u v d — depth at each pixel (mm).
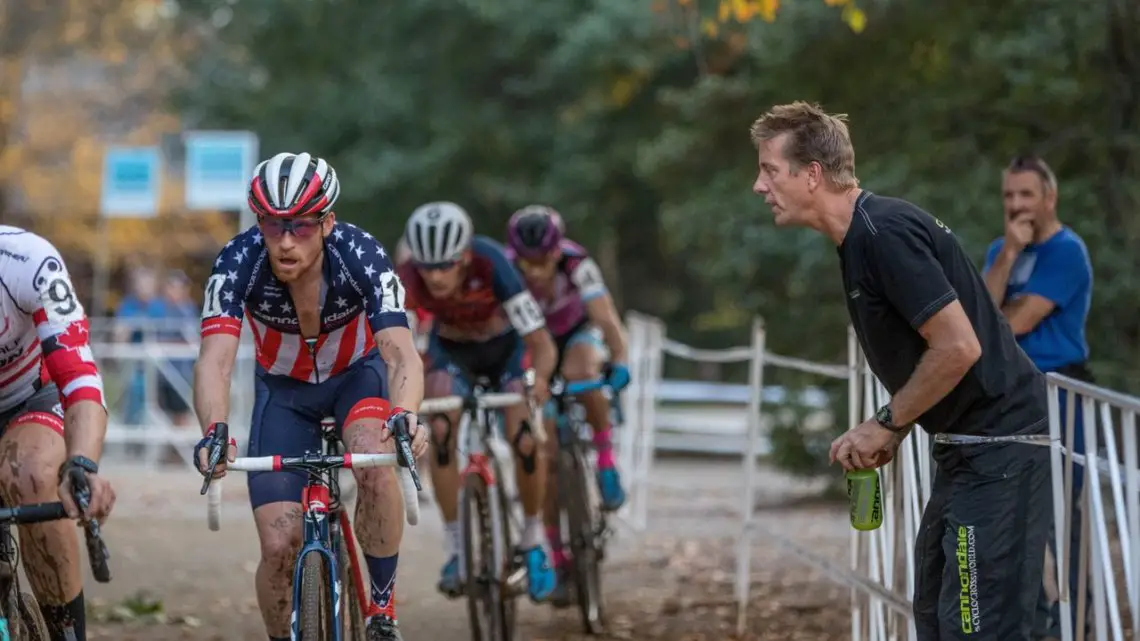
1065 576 8203
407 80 45469
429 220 12359
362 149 45562
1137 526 7250
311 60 48531
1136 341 19391
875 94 23359
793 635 13758
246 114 49781
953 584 7934
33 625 8375
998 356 7906
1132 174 19359
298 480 9102
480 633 12055
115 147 49812
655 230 49438
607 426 15289
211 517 8086
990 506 7848
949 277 7832
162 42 50281
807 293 25109
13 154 46469
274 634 9023
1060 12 19859
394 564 9367
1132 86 18562
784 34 23266
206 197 30297
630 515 21609
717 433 39969
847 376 11430
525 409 13211
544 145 45281
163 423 32906
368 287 9039
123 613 14570
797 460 27062
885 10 21266
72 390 7887
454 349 13820
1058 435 7996
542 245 14570
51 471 8648
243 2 48562
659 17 24859
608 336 15203
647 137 42438
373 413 9195
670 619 14781
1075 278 11367
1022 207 11336
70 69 49656
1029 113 21125
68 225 49188
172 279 35938
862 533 11086
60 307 8055
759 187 8266
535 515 13258
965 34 21250
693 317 57125
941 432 8094
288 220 8547
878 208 7914
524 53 44125
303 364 9508
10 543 7957
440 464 12742
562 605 14578
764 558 18875
